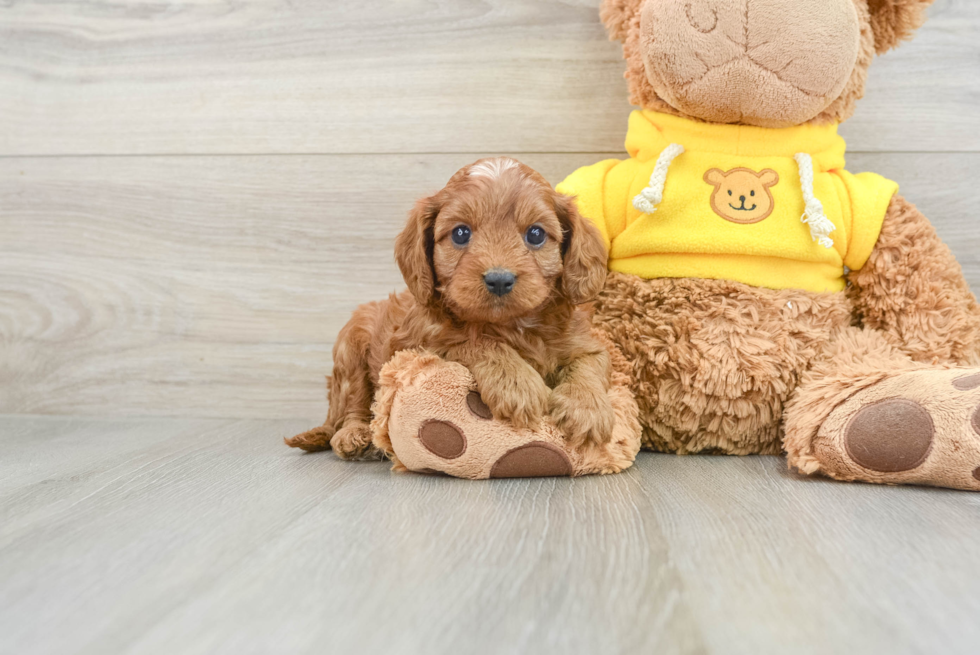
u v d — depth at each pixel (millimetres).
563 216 662
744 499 590
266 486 633
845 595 456
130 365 897
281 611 448
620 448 665
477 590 464
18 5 885
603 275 678
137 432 828
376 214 869
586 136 846
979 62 810
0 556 509
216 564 495
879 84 816
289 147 872
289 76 869
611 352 722
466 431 634
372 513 568
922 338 709
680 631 428
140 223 889
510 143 853
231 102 875
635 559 494
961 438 594
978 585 463
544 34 843
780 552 500
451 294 632
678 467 683
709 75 691
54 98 891
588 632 429
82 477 661
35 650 422
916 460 605
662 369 717
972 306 719
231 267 883
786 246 714
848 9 684
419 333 678
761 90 691
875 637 423
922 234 726
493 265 614
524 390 630
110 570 490
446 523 548
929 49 811
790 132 729
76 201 894
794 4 676
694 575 476
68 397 905
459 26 850
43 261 900
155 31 877
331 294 877
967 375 613
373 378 732
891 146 820
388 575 480
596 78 842
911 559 490
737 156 728
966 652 413
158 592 467
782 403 709
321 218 873
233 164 877
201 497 607
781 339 705
